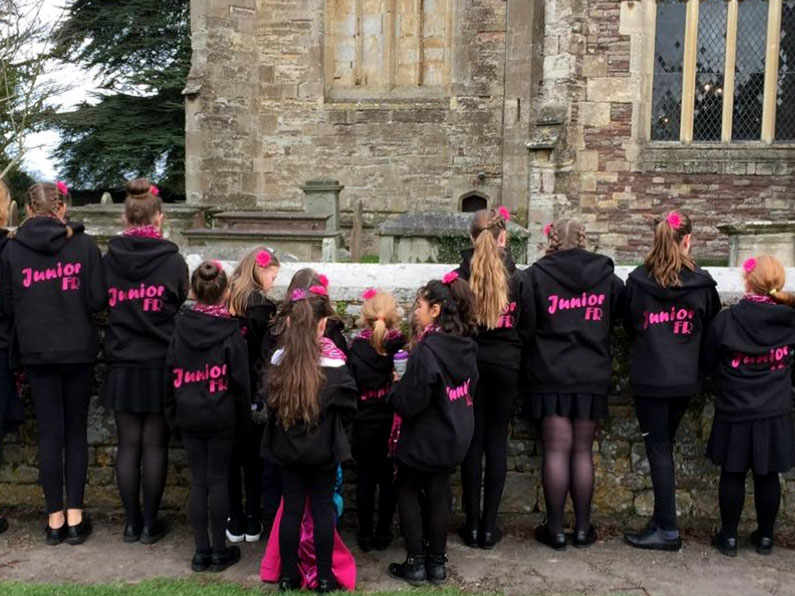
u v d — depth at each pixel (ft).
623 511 15.62
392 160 56.70
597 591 12.84
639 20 43.62
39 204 14.17
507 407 14.29
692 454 15.49
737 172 44.29
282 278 15.58
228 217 39.83
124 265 13.99
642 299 14.12
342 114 56.75
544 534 14.76
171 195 76.54
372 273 15.75
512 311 13.97
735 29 44.42
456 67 55.16
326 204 45.85
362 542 14.49
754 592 12.83
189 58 75.46
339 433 12.46
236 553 13.92
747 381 13.65
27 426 15.84
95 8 76.84
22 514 15.78
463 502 15.02
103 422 15.81
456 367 12.55
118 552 14.21
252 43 56.18
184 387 13.16
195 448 13.46
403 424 12.92
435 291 12.73
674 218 14.14
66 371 14.37
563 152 43.86
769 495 13.98
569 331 14.24
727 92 44.86
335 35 57.26
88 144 76.38
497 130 55.01
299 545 12.85
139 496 15.24
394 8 56.49
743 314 13.69
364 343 14.01
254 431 14.56
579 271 14.28
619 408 15.56
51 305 14.01
